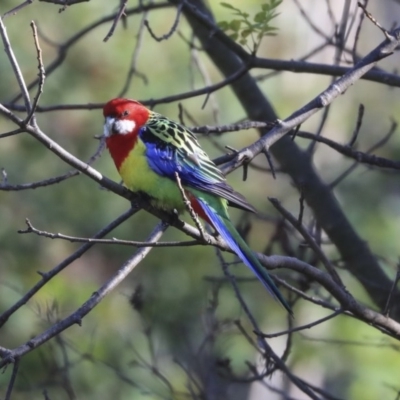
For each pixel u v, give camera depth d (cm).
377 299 1018
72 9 1677
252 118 1097
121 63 1692
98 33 1680
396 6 2253
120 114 815
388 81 934
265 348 866
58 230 1686
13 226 1656
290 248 984
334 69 966
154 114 840
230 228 758
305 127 1903
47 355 1316
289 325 869
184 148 788
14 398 1292
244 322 1608
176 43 1709
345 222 1034
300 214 764
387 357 1577
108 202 1716
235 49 973
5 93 1620
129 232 1728
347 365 1591
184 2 935
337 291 762
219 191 774
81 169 655
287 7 1855
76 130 1702
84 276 1681
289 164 1032
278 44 1848
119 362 1482
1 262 1622
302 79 1880
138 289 1098
